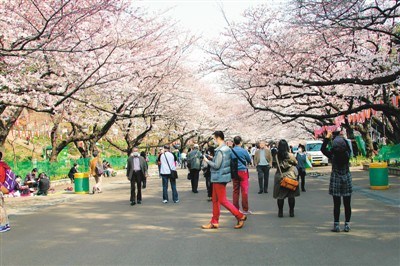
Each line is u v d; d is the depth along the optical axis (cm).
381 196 1224
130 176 1316
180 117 3628
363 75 1745
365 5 1305
